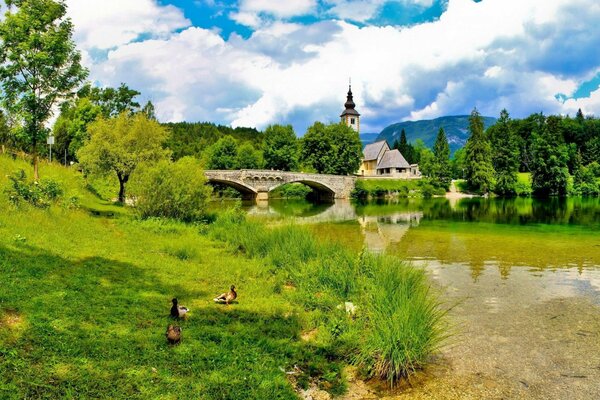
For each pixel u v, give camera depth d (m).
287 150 107.12
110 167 40.94
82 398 7.03
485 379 9.56
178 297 12.66
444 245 28.31
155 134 42.06
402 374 9.52
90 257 15.42
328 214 53.72
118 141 40.41
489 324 13.04
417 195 95.62
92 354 8.36
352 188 93.12
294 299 13.58
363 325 11.01
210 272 16.14
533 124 122.44
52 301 10.33
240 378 8.34
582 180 96.50
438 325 12.30
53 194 24.58
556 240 30.38
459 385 9.27
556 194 95.25
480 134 98.69
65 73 24.02
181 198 29.98
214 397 7.63
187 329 10.22
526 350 11.12
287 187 105.62
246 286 14.73
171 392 7.57
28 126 23.61
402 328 9.73
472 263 22.28
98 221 25.34
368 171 134.75
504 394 8.94
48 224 18.84
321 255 18.44
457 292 16.66
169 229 25.34
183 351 9.03
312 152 100.06
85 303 10.68
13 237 14.95
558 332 12.41
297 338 10.75
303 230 23.12
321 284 14.80
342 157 98.75
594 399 8.77
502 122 122.81
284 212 57.41
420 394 8.88
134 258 16.50
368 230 36.72
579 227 38.25
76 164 45.22
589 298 15.90
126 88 70.94
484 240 30.55
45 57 22.53
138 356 8.57
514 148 101.94
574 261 22.77
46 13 23.20
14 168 30.97
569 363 10.40
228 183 79.12
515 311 14.35
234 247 21.44
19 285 10.83
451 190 101.25
